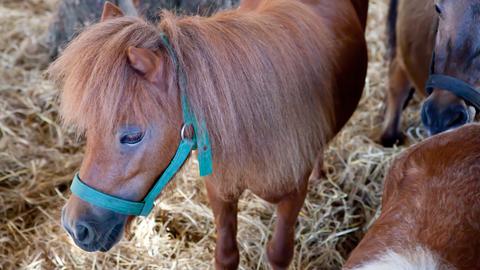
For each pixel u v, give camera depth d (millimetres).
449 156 1522
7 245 2510
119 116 1443
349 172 2820
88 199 1529
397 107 3041
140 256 2438
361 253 1367
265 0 1914
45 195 2734
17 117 3152
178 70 1507
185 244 2521
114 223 1598
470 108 2080
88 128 1481
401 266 1124
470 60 2006
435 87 2094
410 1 2654
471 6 1954
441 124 2061
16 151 2953
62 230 2539
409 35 2658
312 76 1776
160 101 1480
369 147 2979
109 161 1498
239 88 1575
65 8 3477
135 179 1536
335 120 2100
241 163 1677
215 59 1546
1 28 3820
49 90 3301
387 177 1713
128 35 1471
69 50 1493
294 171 1786
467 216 1347
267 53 1631
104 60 1429
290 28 1746
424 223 1346
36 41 3674
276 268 2172
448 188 1426
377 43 3746
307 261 2436
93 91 1428
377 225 1457
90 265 2402
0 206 2652
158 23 1640
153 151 1518
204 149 1590
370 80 3479
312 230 2547
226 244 2096
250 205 2637
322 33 1854
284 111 1676
